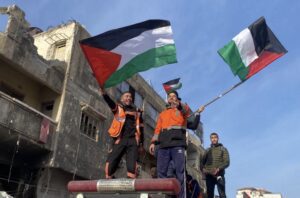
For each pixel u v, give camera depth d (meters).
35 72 16.47
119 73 7.43
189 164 27.66
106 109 19.91
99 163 18.55
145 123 23.33
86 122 18.52
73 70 18.38
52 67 17.41
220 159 9.27
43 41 19.72
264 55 8.45
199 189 7.04
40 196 15.85
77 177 17.56
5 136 14.64
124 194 5.08
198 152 28.53
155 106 25.17
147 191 4.96
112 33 7.55
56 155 16.17
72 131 17.34
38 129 15.70
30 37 16.55
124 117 6.83
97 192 5.19
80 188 5.23
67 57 18.44
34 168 16.36
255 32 8.52
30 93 17.55
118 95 21.02
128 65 7.51
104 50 7.42
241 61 8.30
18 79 17.05
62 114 17.06
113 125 6.83
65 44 19.27
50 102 17.64
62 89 17.58
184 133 6.79
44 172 16.23
